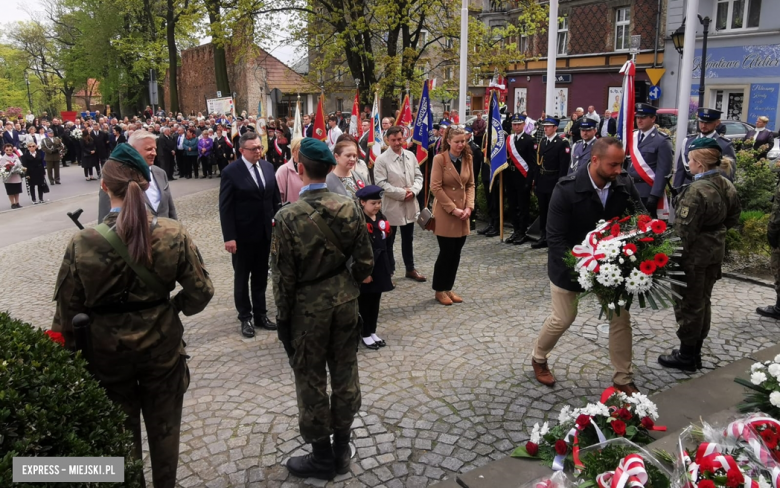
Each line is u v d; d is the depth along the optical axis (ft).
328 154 10.12
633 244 11.27
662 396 12.55
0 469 5.36
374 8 56.90
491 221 30.35
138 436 8.70
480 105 112.78
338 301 10.16
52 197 53.47
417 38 61.77
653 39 83.05
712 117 21.22
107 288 7.90
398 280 22.91
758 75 70.69
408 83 59.88
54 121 83.10
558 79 96.73
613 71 88.43
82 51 145.69
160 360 8.44
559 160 26.35
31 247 32.09
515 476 9.78
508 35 59.41
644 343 16.01
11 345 6.72
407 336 17.12
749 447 8.04
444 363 15.20
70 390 6.72
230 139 64.80
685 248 13.39
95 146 67.05
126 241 7.91
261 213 17.16
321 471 10.42
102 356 8.02
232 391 13.96
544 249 27.22
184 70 154.81
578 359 15.15
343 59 67.15
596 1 89.35
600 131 51.88
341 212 10.12
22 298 22.65
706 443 8.07
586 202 12.87
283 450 11.43
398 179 21.77
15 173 46.83
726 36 73.00
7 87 205.87
